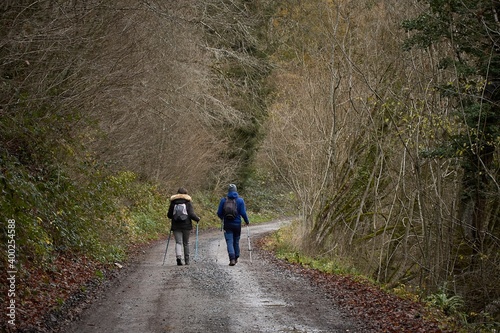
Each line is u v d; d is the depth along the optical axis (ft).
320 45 76.48
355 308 35.60
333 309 34.96
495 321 47.57
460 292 54.03
